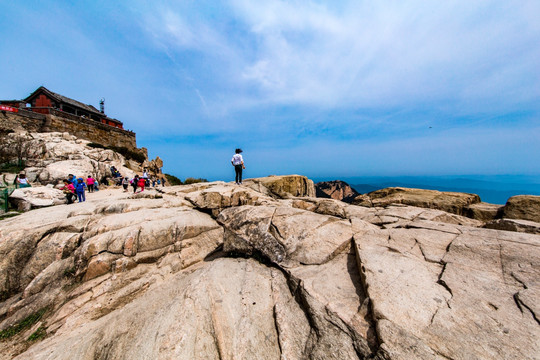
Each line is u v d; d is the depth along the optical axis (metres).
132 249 7.40
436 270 4.07
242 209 7.92
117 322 4.52
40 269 6.59
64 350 3.95
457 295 3.35
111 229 7.72
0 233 6.68
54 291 6.33
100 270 6.85
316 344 3.13
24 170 20.39
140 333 3.83
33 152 24.64
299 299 4.22
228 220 7.51
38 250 6.75
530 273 3.58
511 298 3.17
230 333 3.57
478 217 10.58
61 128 33.53
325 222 6.75
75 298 6.21
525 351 2.39
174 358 3.04
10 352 4.83
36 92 38.09
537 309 2.91
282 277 5.14
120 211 9.38
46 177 20.17
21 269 6.45
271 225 6.71
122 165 32.22
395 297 3.41
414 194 13.38
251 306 4.19
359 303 3.71
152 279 7.04
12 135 27.12
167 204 10.67
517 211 9.60
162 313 4.12
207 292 4.48
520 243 4.41
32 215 8.11
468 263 4.10
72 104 40.44
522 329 2.66
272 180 17.67
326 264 5.17
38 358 3.93
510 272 3.70
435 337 2.69
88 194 19.19
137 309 4.97
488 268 3.88
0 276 6.16
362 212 9.48
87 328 5.25
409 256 4.60
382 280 3.83
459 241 4.87
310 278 4.62
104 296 6.30
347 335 3.11
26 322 5.60
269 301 4.38
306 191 19.53
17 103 38.00
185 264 7.93
